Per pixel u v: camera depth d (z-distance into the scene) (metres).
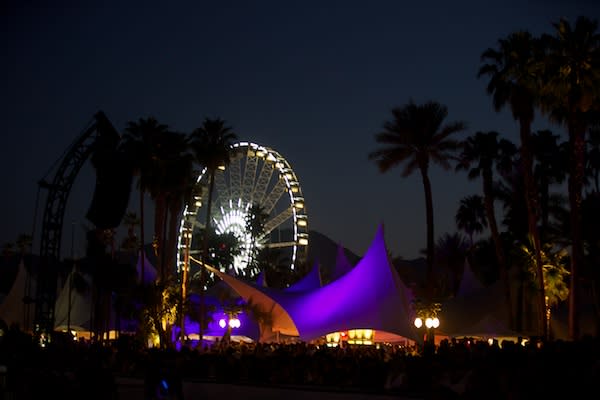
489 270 84.00
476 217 90.56
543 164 68.00
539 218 67.94
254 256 109.50
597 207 54.84
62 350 31.92
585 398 14.92
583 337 16.34
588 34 40.47
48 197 39.94
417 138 53.78
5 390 16.59
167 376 20.16
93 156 36.38
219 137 62.22
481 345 21.17
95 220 35.88
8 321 63.47
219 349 38.16
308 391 26.92
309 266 98.88
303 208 92.75
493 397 17.97
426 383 24.47
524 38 45.22
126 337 41.50
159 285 55.28
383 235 44.06
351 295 43.75
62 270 70.12
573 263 39.62
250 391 27.52
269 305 49.53
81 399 17.58
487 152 62.97
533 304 61.78
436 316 51.12
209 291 66.75
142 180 60.25
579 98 40.06
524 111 45.31
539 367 16.12
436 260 91.31
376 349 32.03
